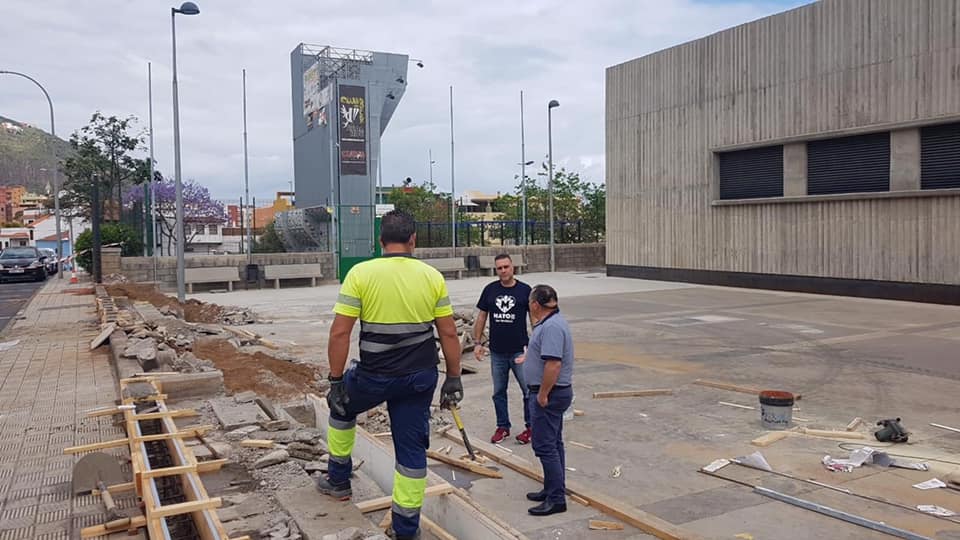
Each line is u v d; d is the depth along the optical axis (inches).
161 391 300.7
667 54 1106.1
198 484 182.4
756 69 957.8
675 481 245.1
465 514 189.2
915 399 357.1
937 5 745.6
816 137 875.4
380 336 160.7
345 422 177.3
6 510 199.2
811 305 782.5
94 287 912.9
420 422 165.8
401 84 2082.9
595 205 1688.0
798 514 213.0
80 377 368.8
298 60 2217.0
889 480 239.0
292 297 1002.7
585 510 217.5
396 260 163.2
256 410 270.7
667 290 988.6
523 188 1444.4
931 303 767.1
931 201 764.0
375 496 192.5
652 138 1144.8
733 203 998.4
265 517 172.1
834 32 855.1
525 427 290.4
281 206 2824.8
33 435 266.5
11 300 854.5
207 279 1108.5
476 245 1533.0
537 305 216.1
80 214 1849.2
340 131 1868.8
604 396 371.6
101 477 213.3
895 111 791.1
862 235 836.0
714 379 412.5
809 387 388.2
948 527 199.8
